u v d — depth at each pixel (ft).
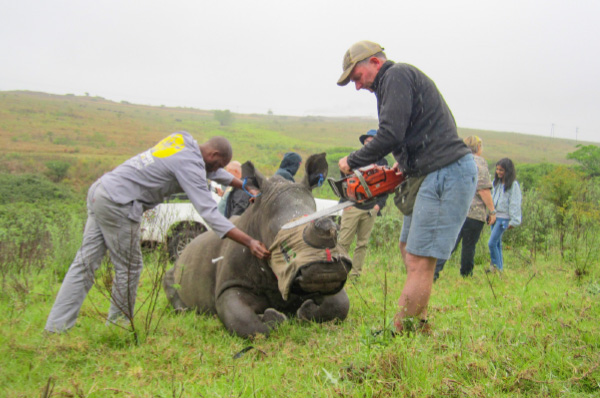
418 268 14.82
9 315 18.08
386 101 14.28
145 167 16.85
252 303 17.60
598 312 16.21
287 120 471.62
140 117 331.36
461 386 10.96
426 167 14.53
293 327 16.93
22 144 186.19
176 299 21.07
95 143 206.28
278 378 12.35
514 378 11.35
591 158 90.74
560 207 32.50
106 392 11.94
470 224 26.40
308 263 14.20
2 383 12.40
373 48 15.40
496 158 215.92
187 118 388.37
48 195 81.61
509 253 32.94
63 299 16.48
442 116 14.65
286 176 23.12
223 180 19.75
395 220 37.73
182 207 34.42
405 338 13.43
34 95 445.78
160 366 13.62
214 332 17.20
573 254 27.53
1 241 32.37
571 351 12.71
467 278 26.48
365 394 11.16
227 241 18.81
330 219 14.60
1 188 78.43
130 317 15.55
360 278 26.89
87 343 14.73
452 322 16.14
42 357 13.73
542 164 88.33
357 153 14.64
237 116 495.00
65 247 30.71
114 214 16.61
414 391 10.79
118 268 17.26
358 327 15.65
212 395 11.49
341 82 15.94
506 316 16.38
